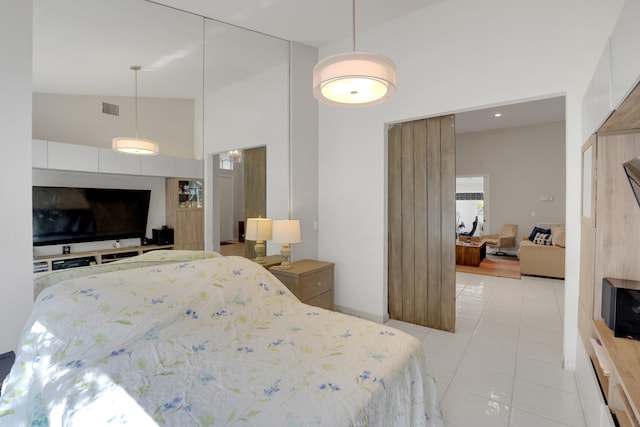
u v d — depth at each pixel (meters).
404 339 1.62
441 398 2.03
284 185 3.36
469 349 2.68
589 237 1.83
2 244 1.80
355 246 3.42
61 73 2.02
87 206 2.12
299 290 2.96
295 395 1.14
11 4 1.80
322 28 3.11
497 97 2.54
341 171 3.50
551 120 6.16
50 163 1.97
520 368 2.38
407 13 2.94
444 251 3.04
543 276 5.10
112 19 2.25
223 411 1.04
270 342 1.57
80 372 1.26
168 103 2.55
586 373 1.84
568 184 2.28
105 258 2.21
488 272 5.46
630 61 1.08
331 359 1.40
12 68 1.81
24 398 1.36
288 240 3.04
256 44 3.12
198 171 2.74
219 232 2.88
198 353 1.45
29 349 1.46
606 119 1.47
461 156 7.34
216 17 2.78
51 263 1.98
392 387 1.29
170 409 1.05
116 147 2.27
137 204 2.37
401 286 3.30
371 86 1.77
